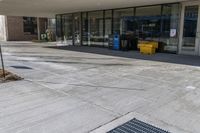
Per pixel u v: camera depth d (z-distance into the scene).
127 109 4.03
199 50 10.98
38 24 27.64
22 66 8.41
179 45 11.74
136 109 4.02
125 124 3.44
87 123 3.47
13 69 7.79
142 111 3.93
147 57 10.64
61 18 20.27
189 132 3.17
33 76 6.69
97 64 8.77
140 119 3.61
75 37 18.78
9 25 27.19
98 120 3.58
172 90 5.17
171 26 11.93
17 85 5.68
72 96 4.78
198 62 9.04
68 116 3.73
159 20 12.41
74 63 9.05
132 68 7.88
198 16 10.74
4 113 3.86
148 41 13.06
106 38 15.59
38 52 13.30
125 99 4.56
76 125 3.40
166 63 8.88
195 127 3.32
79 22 18.08
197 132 3.17
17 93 5.01
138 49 13.45
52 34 25.88
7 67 8.19
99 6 13.41
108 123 3.47
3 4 12.85
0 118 3.66
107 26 15.49
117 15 14.69
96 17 16.31
